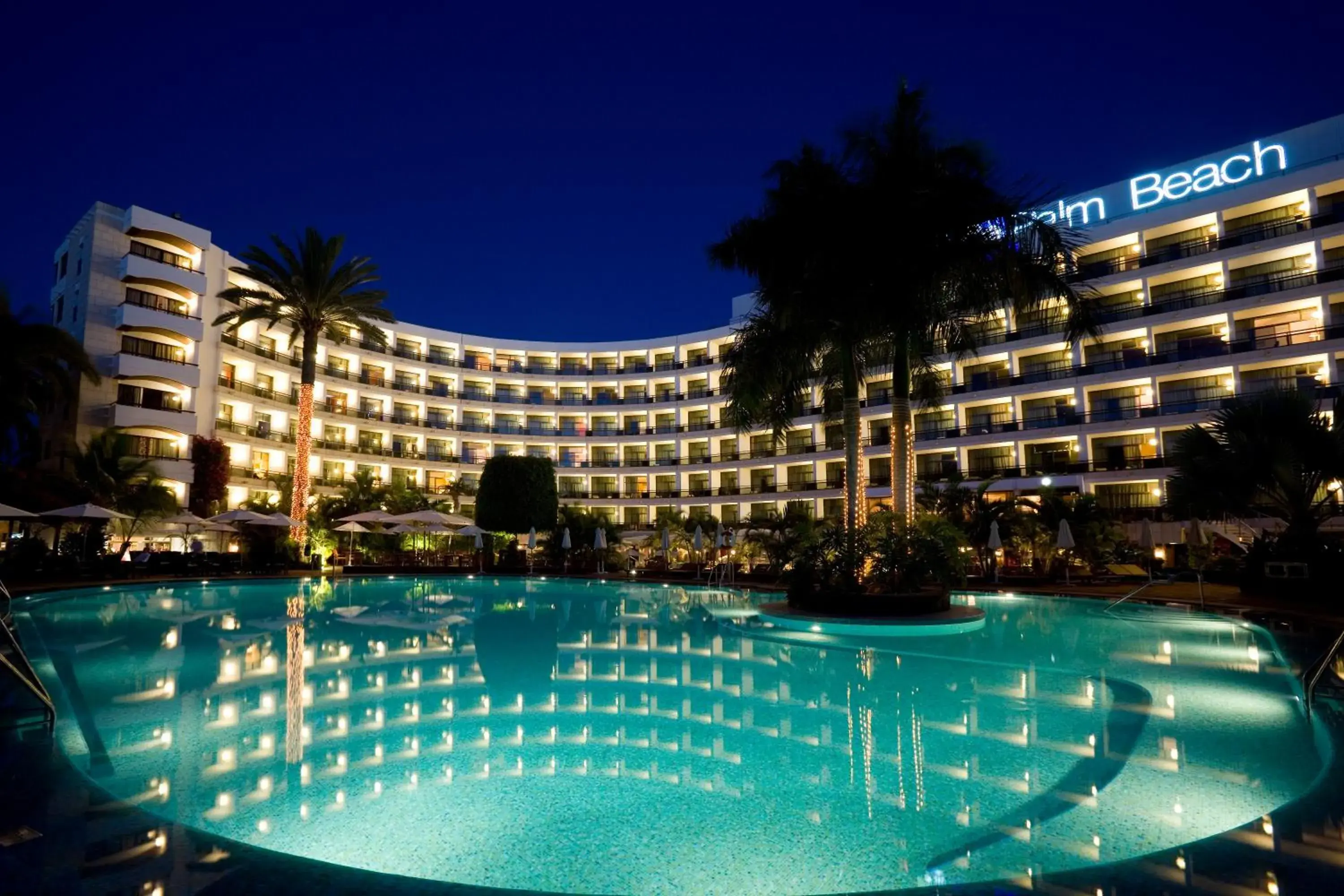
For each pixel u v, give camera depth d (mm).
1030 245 16562
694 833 4445
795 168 17344
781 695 8219
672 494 62906
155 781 5191
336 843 4277
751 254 17500
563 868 3996
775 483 58750
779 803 4938
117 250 39250
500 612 17547
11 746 5348
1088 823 4492
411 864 4023
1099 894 3252
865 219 16219
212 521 31641
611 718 7137
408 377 61875
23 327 25953
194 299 42062
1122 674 9406
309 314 36344
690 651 11469
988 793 5070
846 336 17250
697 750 6133
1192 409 37156
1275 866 3459
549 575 33844
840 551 16578
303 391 35781
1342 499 28688
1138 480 38062
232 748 6016
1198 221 39000
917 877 3832
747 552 29797
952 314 18031
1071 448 41781
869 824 4566
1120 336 40875
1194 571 23625
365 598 21188
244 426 45750
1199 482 18297
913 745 6211
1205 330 38375
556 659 10516
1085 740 6348
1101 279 40688
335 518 40031
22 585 21484
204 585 25156
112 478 29797
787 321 17328
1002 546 26875
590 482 66125
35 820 3887
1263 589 17750
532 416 67188
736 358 18828
